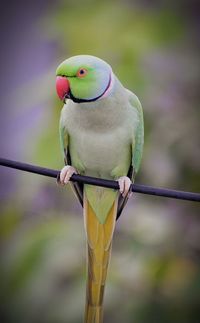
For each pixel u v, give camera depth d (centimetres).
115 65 1173
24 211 1192
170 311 1120
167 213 1138
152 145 1134
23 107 1176
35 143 1166
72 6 1237
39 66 1531
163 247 1129
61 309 1127
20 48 1606
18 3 1623
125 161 954
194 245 1129
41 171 838
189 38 1223
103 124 919
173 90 1164
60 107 1162
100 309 934
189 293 1120
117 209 975
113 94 911
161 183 1125
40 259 1143
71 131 933
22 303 1215
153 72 1169
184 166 1129
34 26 1520
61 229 1157
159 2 1237
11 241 1195
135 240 1133
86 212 968
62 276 1138
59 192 1185
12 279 1155
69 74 889
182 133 1133
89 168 955
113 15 1213
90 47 1196
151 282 1123
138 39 1186
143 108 1141
